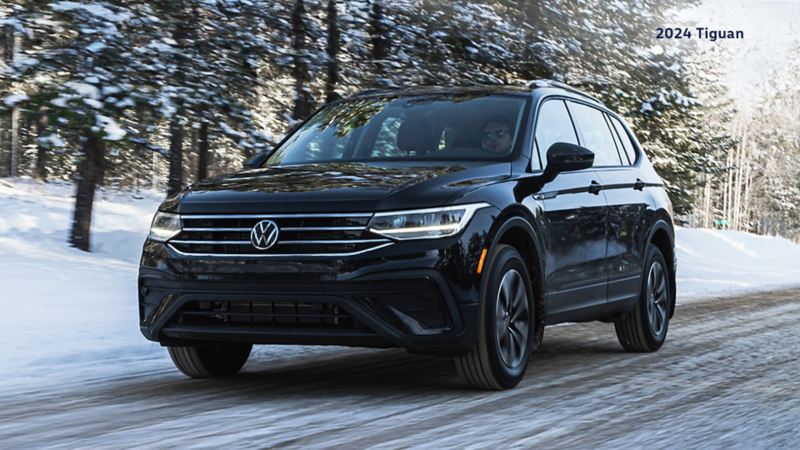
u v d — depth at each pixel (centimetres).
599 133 791
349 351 796
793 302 1418
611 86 2188
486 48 1894
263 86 1647
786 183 11650
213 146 2322
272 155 702
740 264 3053
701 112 3438
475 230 550
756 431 473
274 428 465
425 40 1838
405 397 563
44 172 3981
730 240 3744
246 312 543
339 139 689
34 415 503
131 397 563
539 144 668
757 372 684
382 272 523
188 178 3319
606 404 544
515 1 2027
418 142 660
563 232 652
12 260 1262
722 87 5134
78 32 1411
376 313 525
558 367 714
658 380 642
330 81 1742
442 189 552
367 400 552
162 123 1516
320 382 626
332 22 1742
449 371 679
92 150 1605
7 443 432
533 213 611
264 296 532
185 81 1488
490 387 584
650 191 834
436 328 536
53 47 1424
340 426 471
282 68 1700
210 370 638
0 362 702
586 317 712
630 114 2278
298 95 1717
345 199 534
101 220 3017
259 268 531
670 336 941
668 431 470
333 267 523
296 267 526
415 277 527
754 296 1554
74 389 594
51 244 1520
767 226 11750
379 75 1773
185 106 1430
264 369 691
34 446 425
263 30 1678
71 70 1424
